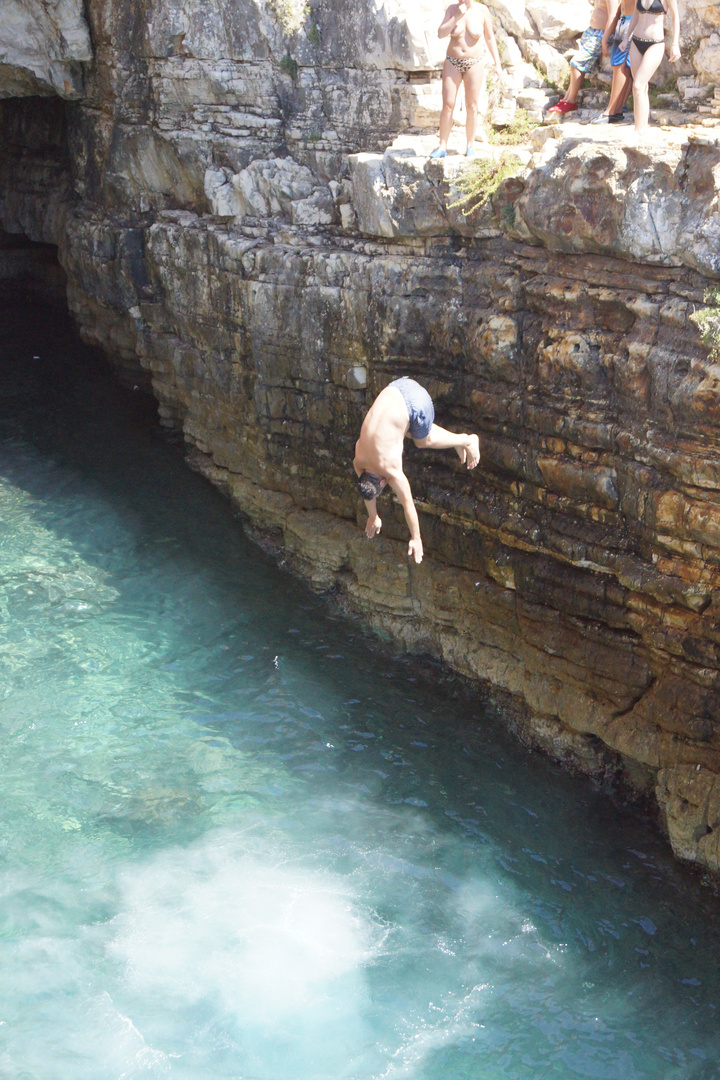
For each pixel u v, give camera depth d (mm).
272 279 13461
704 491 9109
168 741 11391
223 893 9477
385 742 11500
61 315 24125
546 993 8617
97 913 9219
